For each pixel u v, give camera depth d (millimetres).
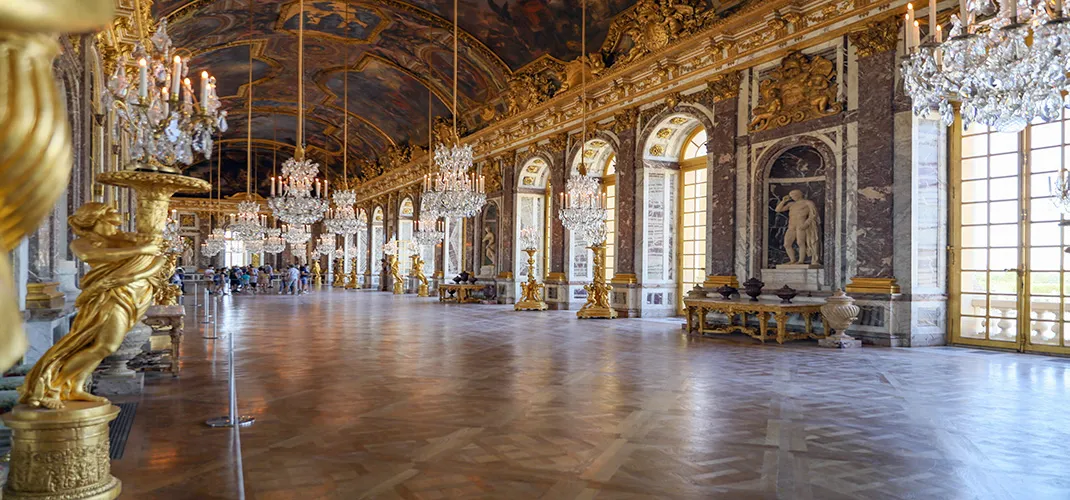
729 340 13398
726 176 15844
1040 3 6297
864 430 6156
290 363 10109
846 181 13438
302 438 5828
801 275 14188
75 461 3637
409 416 6664
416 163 33844
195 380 8648
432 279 33031
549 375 9086
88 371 3889
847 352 11555
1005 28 6258
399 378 8820
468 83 26234
